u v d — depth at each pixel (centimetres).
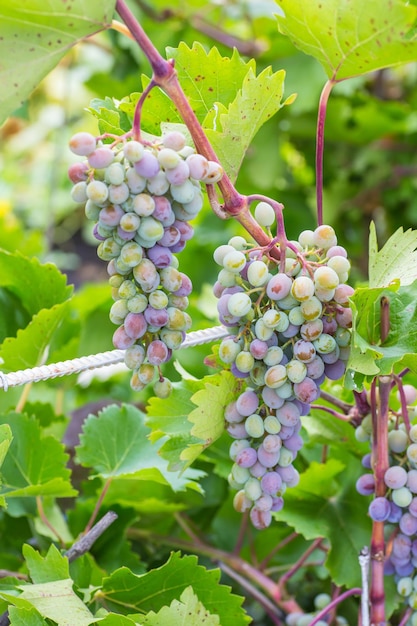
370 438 141
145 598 142
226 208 129
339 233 302
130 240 126
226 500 166
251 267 127
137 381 131
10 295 164
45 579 137
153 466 155
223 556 163
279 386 128
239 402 130
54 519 157
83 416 178
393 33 128
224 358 130
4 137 507
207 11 275
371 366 128
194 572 141
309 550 157
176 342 130
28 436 153
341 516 152
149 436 142
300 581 168
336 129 269
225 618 142
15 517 161
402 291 134
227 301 129
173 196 125
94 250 539
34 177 521
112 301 214
